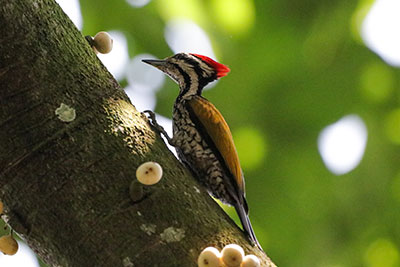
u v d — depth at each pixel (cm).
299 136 1253
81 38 646
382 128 1245
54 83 595
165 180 592
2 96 580
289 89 1252
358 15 1206
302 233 1216
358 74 1245
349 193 1227
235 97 1244
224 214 613
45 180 570
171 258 553
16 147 575
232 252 522
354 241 1211
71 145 578
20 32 596
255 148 1251
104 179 573
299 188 1234
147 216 566
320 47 1227
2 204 580
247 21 1204
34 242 582
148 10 1179
